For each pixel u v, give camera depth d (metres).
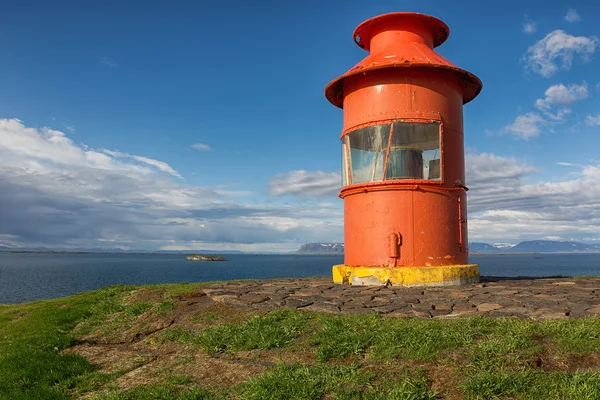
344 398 4.53
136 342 7.18
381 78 10.34
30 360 6.48
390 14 10.74
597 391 4.18
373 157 10.34
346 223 10.93
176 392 5.23
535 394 4.30
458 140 10.61
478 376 4.57
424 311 6.82
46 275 64.00
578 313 6.33
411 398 4.40
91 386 5.71
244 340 6.27
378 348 5.44
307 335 6.20
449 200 10.19
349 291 8.83
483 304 7.13
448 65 10.11
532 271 69.56
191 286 10.64
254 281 11.92
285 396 4.70
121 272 73.00
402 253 9.82
